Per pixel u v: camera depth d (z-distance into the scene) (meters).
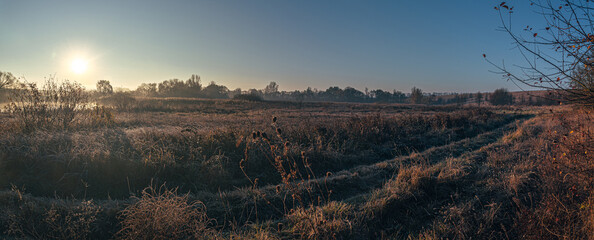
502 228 4.42
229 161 7.29
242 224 4.65
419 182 5.74
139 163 6.36
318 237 3.90
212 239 3.89
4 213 4.11
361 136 10.73
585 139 4.46
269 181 6.92
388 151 9.92
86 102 11.33
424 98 113.56
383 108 44.19
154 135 8.52
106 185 5.86
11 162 5.90
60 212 4.23
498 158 7.66
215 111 32.56
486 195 5.56
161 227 3.64
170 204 3.89
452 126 14.97
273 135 9.46
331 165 8.20
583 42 2.88
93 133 8.52
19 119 9.37
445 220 4.62
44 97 9.96
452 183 6.01
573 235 3.74
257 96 59.06
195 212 4.15
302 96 165.75
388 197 5.23
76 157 6.19
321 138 9.94
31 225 3.96
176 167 6.54
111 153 6.49
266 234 3.95
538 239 3.86
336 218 4.55
